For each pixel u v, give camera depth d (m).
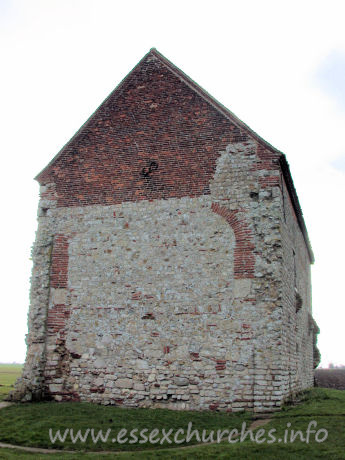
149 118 17.94
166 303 16.12
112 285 16.81
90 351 16.48
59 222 17.91
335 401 16.56
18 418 13.17
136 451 10.84
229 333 15.30
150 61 18.64
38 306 17.20
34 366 16.42
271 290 15.26
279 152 16.16
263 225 15.78
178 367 15.54
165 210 16.88
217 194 16.45
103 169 17.95
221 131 16.94
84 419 12.98
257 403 14.54
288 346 16.33
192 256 16.23
